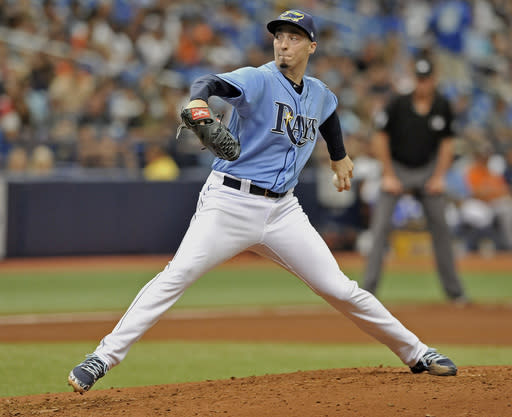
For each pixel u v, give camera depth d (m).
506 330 29.02
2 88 55.25
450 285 36.06
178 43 68.62
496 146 69.44
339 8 86.00
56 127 56.41
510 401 13.62
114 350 14.60
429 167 34.88
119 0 67.62
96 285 43.91
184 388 16.17
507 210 63.34
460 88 81.12
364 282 34.97
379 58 78.75
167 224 57.09
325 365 21.75
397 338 16.17
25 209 53.56
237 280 48.25
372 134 65.62
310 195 59.94
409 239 59.94
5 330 29.16
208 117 13.62
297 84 15.37
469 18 89.00
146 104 60.72
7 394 17.62
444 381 15.43
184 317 33.12
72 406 14.71
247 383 16.17
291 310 35.44
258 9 79.62
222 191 15.09
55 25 61.78
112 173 56.28
